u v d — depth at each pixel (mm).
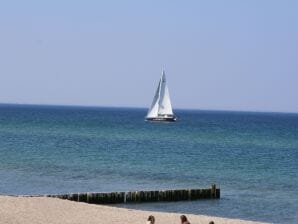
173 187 105438
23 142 195750
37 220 61688
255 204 90188
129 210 72500
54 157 150500
